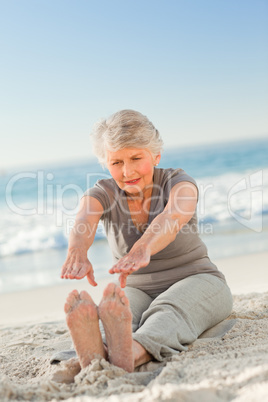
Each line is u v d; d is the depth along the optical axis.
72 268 2.26
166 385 1.65
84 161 33.28
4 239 10.34
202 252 2.64
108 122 2.41
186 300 2.35
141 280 2.60
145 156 2.41
